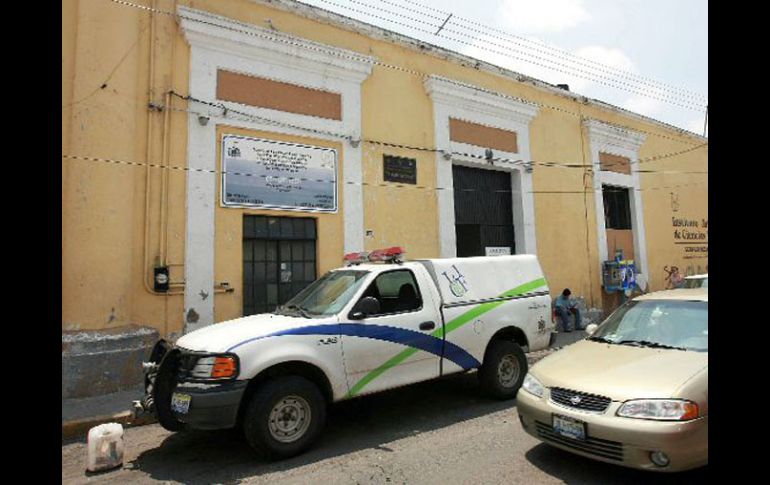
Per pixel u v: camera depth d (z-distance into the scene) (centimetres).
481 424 550
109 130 740
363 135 1016
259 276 880
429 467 436
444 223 1116
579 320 1291
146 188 779
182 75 826
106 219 725
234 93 867
